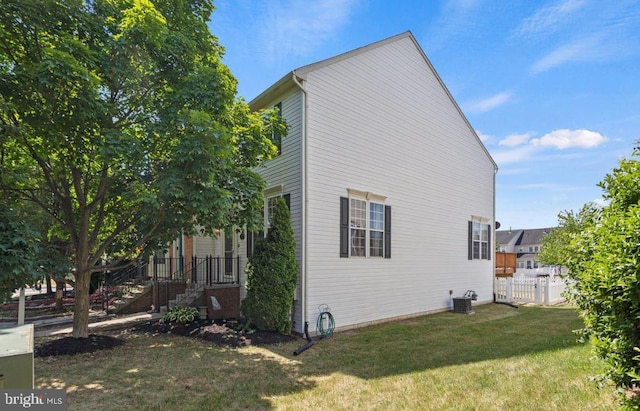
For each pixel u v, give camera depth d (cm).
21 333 309
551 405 426
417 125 1188
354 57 1002
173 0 730
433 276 1212
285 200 909
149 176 669
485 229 1515
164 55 663
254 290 845
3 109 500
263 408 439
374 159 1034
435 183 1251
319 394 482
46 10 564
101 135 610
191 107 669
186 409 438
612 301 371
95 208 830
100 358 654
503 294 1540
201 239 1409
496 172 1598
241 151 799
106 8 643
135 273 1525
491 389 484
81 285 752
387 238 1052
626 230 362
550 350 682
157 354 682
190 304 1013
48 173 708
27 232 523
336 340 806
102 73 622
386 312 1030
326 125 920
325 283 888
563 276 647
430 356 664
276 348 728
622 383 385
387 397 468
